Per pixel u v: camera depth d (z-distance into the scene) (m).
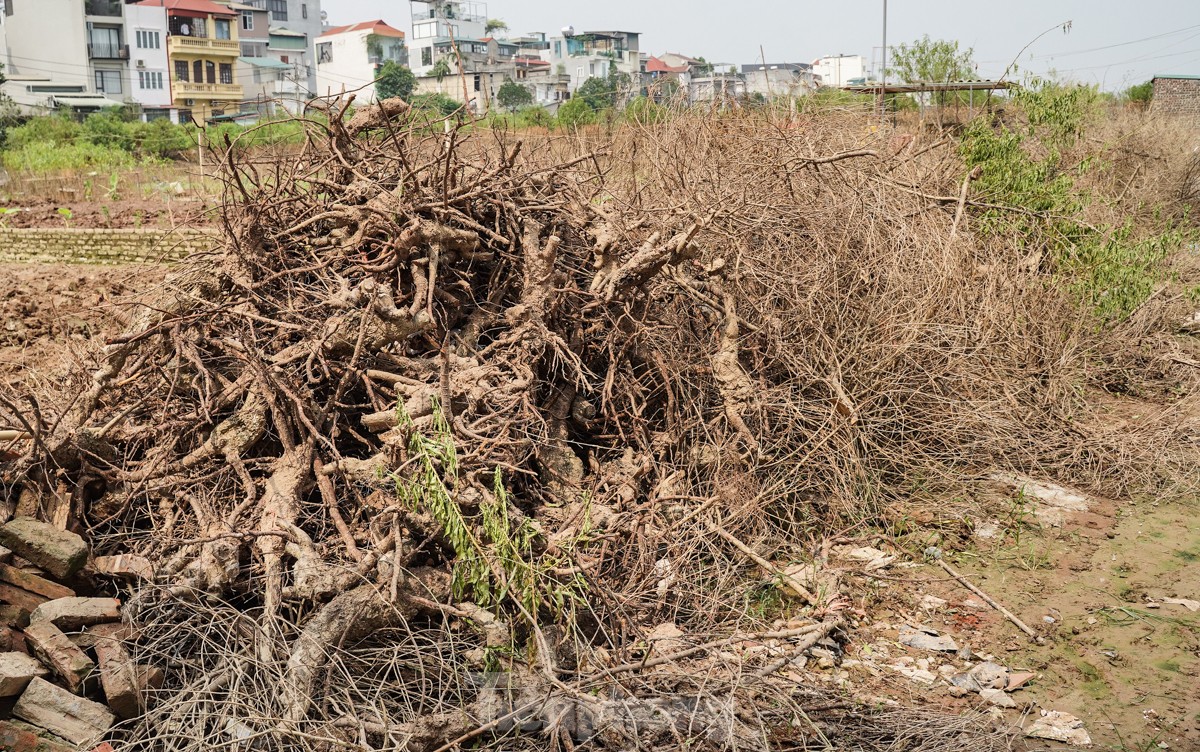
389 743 3.33
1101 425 6.84
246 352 4.34
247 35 65.94
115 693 3.29
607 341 5.30
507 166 5.25
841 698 3.87
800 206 7.00
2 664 3.29
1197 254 10.56
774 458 5.67
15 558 3.70
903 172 8.63
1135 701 4.02
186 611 3.70
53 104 46.47
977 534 5.60
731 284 6.18
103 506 4.20
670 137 7.90
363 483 4.18
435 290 4.84
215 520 4.08
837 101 9.84
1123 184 12.98
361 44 68.25
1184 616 4.68
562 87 46.59
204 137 5.36
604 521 4.37
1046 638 4.51
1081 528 5.71
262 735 3.28
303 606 3.75
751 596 4.70
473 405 4.30
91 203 18.14
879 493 5.92
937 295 6.84
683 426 5.41
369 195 5.12
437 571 3.83
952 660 4.33
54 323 9.12
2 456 4.12
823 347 6.21
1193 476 6.39
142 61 52.16
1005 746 3.63
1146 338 8.34
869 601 4.83
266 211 5.04
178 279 4.86
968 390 6.58
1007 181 8.81
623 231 5.77
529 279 4.99
